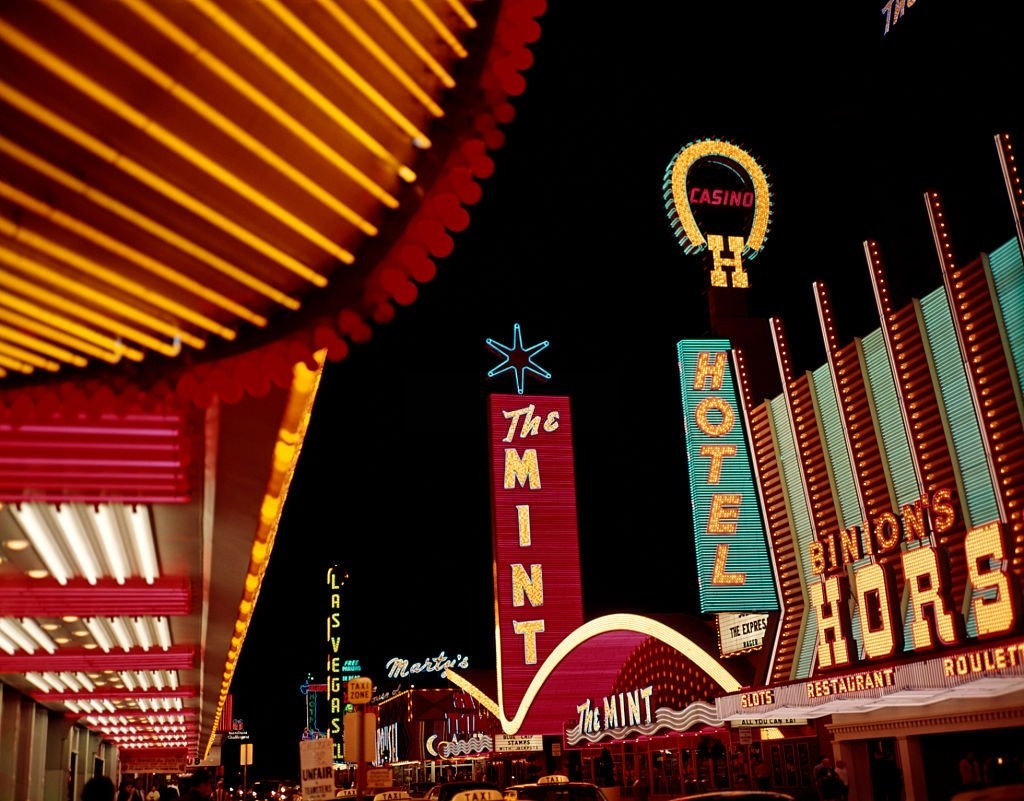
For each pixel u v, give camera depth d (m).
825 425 30.67
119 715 32.28
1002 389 23.67
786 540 32.34
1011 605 19.19
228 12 3.69
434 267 5.02
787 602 32.25
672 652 40.66
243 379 5.02
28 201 3.85
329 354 5.05
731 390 34.56
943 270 25.33
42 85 3.54
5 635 15.99
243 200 4.36
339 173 4.57
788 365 32.44
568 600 48.84
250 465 7.88
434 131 4.86
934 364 26.06
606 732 44.28
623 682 45.31
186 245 4.40
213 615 14.76
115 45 3.53
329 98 4.26
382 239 5.00
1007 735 23.95
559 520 49.62
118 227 4.17
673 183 36.88
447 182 4.86
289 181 4.41
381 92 4.45
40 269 4.17
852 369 29.33
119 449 6.57
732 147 37.56
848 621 24.66
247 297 4.88
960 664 19.86
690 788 39.25
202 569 11.61
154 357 4.97
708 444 33.91
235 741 80.94
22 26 3.33
